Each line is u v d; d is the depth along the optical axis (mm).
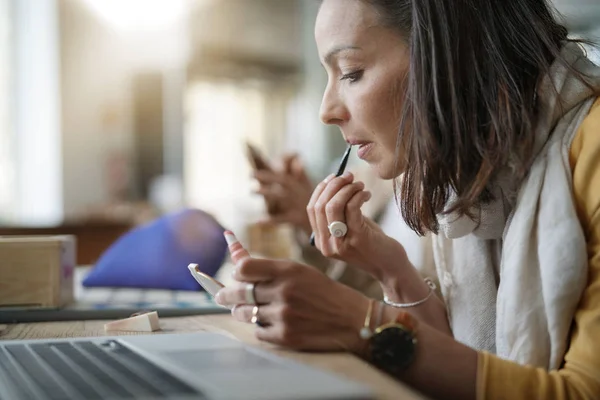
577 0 3654
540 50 937
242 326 1025
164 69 6723
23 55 5719
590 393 734
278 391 511
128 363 658
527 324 851
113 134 6320
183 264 1469
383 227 1706
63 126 5973
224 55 7289
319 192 1143
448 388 754
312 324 753
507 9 954
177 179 6891
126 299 1384
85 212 5699
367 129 1045
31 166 5758
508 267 882
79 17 6016
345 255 1127
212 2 7105
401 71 1005
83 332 1026
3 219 5445
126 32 6305
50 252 1206
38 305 1197
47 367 658
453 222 996
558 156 877
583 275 815
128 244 1534
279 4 7551
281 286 748
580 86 908
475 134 915
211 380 554
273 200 1859
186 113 7090
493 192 951
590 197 836
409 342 755
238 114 7484
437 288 1300
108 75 6254
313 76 7672
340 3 1025
